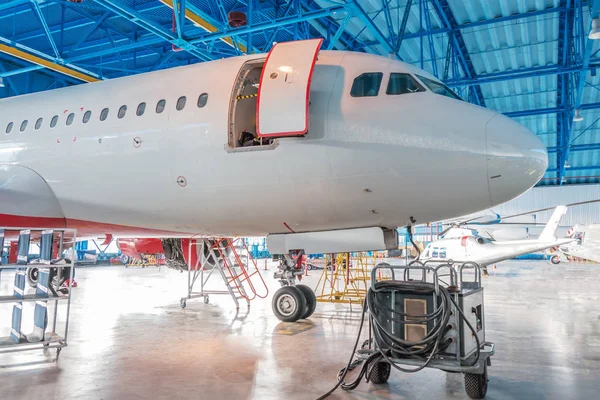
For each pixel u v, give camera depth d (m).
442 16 20.44
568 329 9.48
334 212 7.23
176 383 5.75
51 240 7.12
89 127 8.25
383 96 6.87
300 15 15.06
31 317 10.70
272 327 9.52
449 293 5.49
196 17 17.11
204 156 7.31
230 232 8.56
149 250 17.00
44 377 5.98
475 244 26.03
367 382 5.75
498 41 23.41
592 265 38.22
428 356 5.57
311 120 6.83
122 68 25.95
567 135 34.53
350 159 6.71
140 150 7.74
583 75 21.05
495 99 31.47
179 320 10.39
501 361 6.95
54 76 27.67
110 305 12.91
